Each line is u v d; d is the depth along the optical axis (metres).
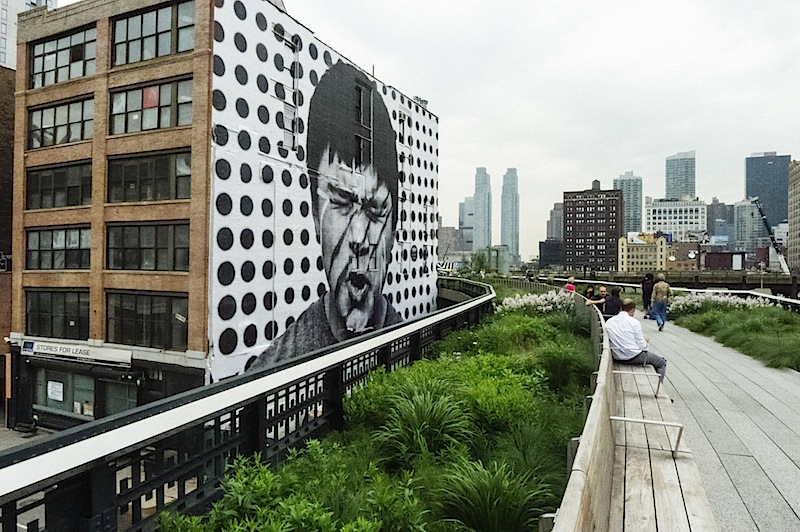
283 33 23.30
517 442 6.04
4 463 2.76
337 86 27.20
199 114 19.75
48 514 3.20
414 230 37.03
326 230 26.23
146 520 3.84
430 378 7.94
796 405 8.10
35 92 24.55
